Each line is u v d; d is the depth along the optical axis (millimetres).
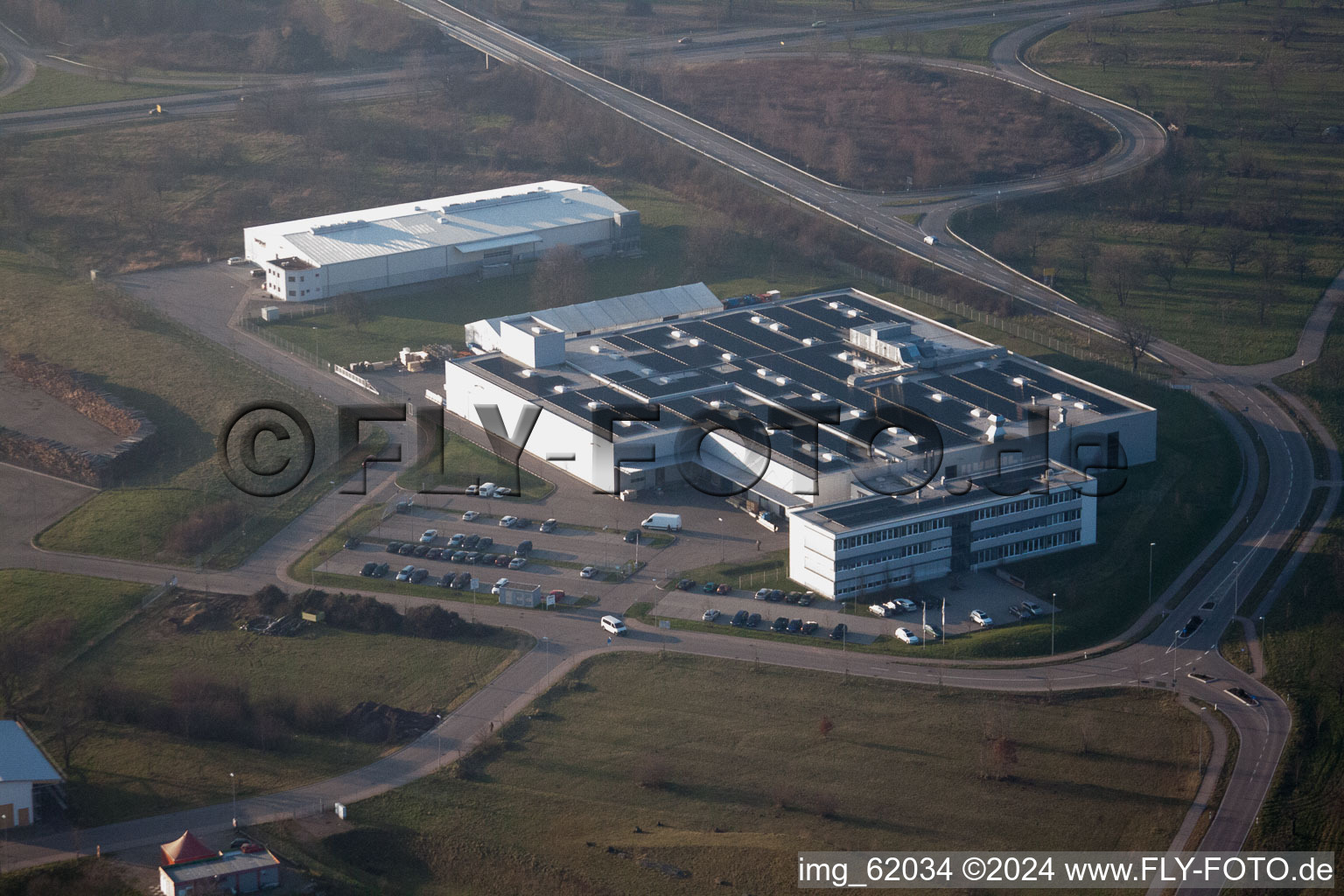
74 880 155000
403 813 168875
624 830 166125
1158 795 173625
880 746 181875
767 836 164625
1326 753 181875
